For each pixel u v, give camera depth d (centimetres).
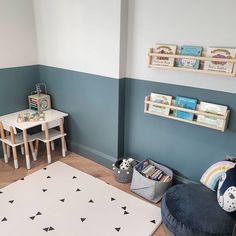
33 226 195
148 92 236
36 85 310
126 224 199
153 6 210
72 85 282
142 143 257
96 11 234
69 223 199
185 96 215
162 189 225
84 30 249
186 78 210
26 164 276
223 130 194
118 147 267
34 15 286
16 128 281
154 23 214
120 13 220
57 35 273
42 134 292
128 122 262
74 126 299
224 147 206
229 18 179
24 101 302
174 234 175
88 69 261
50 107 312
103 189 240
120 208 216
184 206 180
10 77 281
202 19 190
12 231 190
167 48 209
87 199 226
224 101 197
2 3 256
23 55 287
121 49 233
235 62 177
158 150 247
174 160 239
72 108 293
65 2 254
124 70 244
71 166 279
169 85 221
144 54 228
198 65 197
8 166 276
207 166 220
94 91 264
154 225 199
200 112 202
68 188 240
